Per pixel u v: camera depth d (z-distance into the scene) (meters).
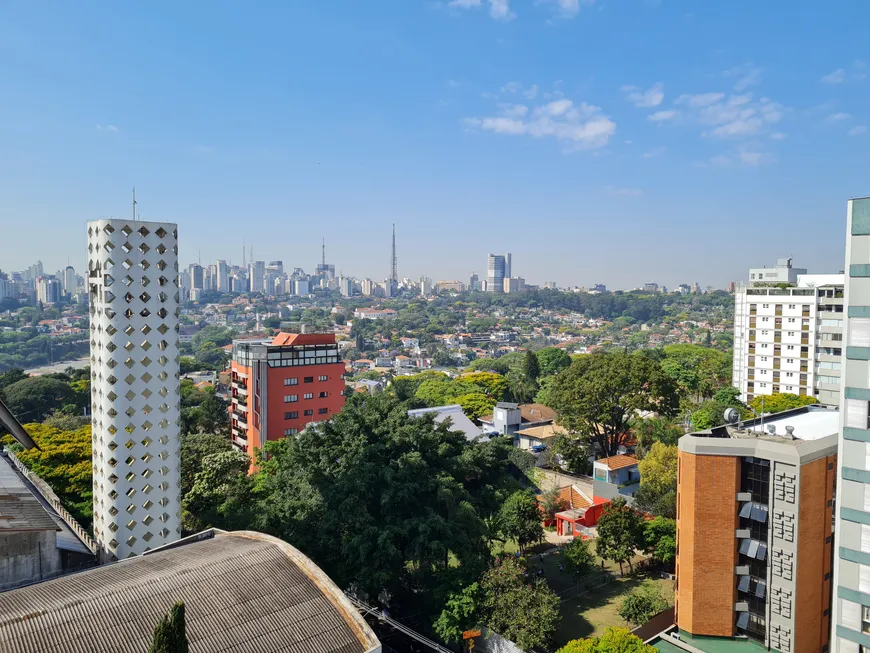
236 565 33.38
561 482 82.50
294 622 30.48
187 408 116.56
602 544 55.22
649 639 40.06
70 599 28.81
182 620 20.78
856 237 29.70
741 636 39.41
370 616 47.25
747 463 39.16
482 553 50.44
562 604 50.16
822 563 38.53
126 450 44.19
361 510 46.44
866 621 30.30
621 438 89.44
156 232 44.78
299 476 52.91
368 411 59.97
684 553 40.41
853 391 30.19
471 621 41.94
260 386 87.44
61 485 58.25
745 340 112.06
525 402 145.75
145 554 37.50
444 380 159.12
